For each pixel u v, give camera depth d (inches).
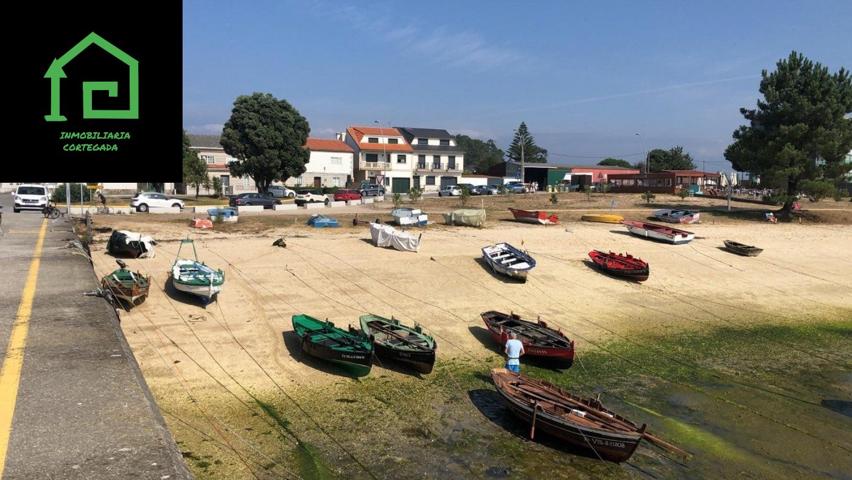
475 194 3041.3
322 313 980.6
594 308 1104.2
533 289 1177.4
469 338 917.2
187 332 855.1
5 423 345.1
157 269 1115.3
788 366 861.2
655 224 1788.9
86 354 472.1
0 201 2251.5
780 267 1462.8
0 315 592.4
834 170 2041.1
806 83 2022.6
